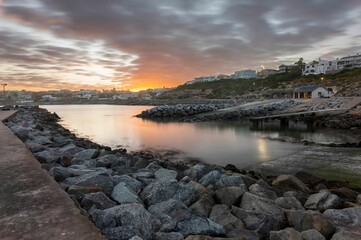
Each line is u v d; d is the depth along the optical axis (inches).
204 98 4987.7
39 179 190.4
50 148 414.6
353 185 414.3
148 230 158.6
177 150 763.4
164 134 1107.9
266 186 284.4
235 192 229.6
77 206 159.8
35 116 1384.1
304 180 378.6
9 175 199.3
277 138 936.9
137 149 788.0
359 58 4296.3
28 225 123.1
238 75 7007.9
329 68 4456.2
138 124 1565.0
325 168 516.1
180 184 235.1
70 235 114.7
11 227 121.1
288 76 4677.7
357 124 1089.4
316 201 236.8
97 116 2295.8
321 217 187.8
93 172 252.8
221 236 170.2
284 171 511.5
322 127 1164.5
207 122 1590.8
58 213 135.9
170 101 5059.1
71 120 1868.8
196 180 310.0
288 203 230.2
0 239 110.9
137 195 223.3
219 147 795.4
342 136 932.0
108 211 163.9
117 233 146.7
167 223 169.2
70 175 248.8
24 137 468.4
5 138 378.6
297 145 778.8
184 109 2174.0
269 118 1358.3
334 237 177.3
